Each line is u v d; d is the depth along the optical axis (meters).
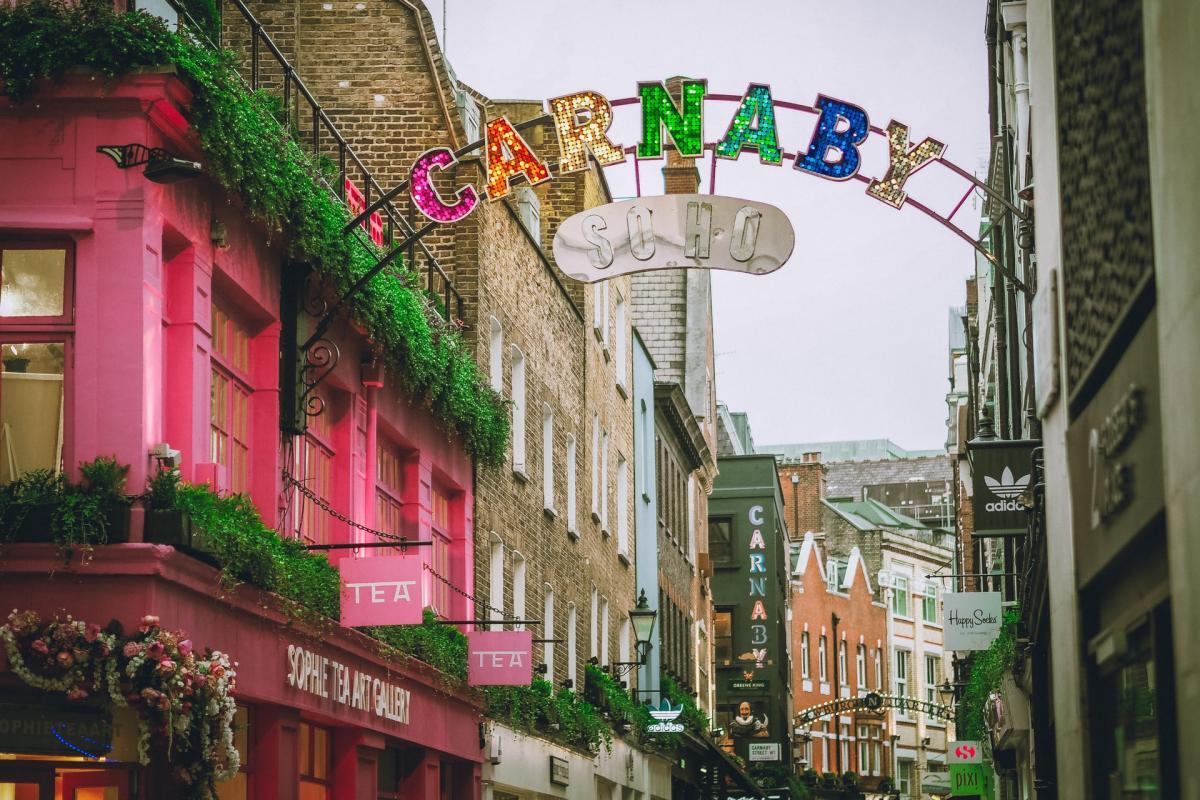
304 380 16.31
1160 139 5.94
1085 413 7.93
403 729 19.39
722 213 16.53
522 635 21.48
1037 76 9.45
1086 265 7.79
